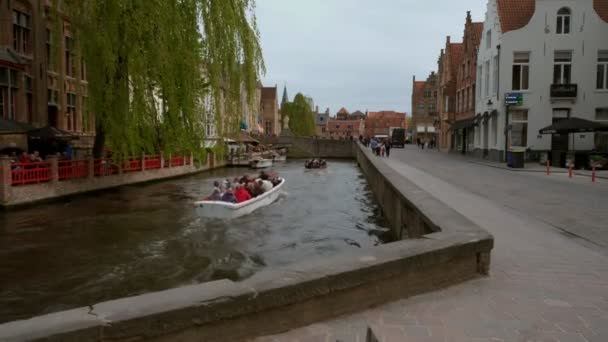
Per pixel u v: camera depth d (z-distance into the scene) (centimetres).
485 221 870
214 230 1342
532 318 400
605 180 1709
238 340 339
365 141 7019
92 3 1656
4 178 1578
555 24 2759
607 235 749
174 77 1892
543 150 2775
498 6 2928
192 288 343
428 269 462
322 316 386
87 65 1764
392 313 405
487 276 516
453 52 4912
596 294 464
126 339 287
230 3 1944
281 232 1326
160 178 2797
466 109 4025
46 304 800
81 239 1232
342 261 420
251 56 2012
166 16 1758
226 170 3872
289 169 4031
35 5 2317
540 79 2780
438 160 3081
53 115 2519
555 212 975
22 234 1287
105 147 2303
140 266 1010
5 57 2053
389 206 1352
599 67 2756
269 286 353
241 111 2112
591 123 2325
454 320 393
